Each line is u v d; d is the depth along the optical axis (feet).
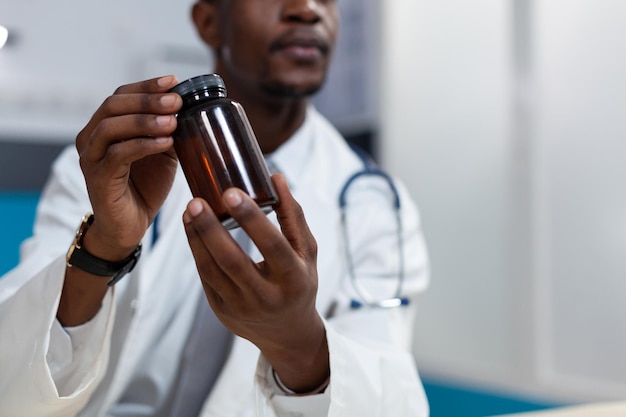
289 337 1.58
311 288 1.48
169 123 1.45
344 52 6.78
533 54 5.35
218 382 2.59
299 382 1.79
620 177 4.76
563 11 5.16
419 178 6.28
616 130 4.80
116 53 5.19
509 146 5.52
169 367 2.83
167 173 1.75
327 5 2.96
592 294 4.94
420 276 3.08
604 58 4.88
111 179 1.57
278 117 3.07
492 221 5.65
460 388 5.84
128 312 2.52
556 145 5.20
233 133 1.42
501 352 5.55
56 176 3.00
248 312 1.45
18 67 4.76
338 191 3.09
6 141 4.74
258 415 1.80
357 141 6.66
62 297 1.98
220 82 1.51
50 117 4.93
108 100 1.55
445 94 6.06
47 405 1.96
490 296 5.65
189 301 2.86
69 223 2.74
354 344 2.02
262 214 1.33
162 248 2.82
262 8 2.81
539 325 5.27
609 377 4.82
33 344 1.91
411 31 6.36
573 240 5.08
